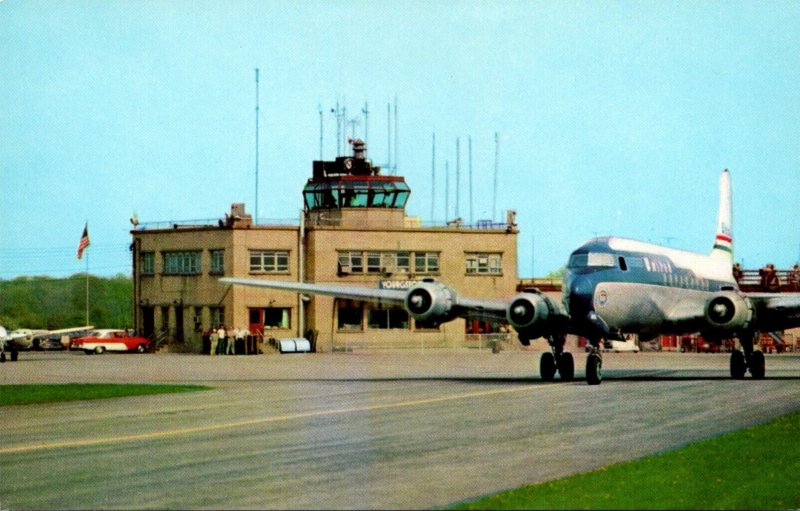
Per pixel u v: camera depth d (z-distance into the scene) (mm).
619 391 40562
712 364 69562
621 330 44906
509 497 18781
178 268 98750
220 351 90625
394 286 96625
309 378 52250
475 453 23797
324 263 95500
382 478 20719
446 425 28969
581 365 69000
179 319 98750
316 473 21297
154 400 38531
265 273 94625
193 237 97188
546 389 41844
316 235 95312
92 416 32750
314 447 24875
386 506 18172
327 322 95375
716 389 41625
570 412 32344
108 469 22062
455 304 47719
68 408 35688
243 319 93875
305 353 92688
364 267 96500
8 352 94938
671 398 37188
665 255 48438
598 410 32875
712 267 55625
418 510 17844
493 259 99688
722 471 21422
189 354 94312
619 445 25000
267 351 92750
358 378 51969
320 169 100688
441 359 79375
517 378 51062
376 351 95625
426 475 21016
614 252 44469
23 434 28078
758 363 48656
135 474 21422
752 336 48344
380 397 38500
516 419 30422
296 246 95312
